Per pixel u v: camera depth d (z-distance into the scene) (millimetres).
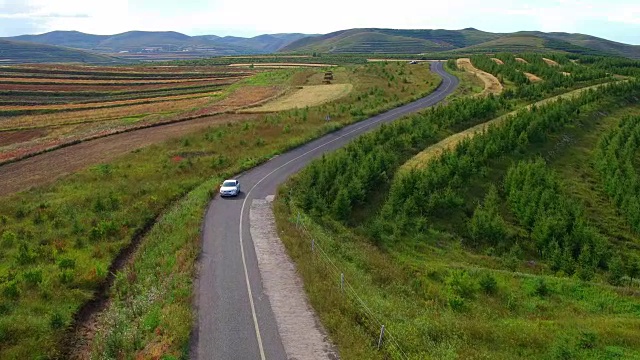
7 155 74562
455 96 103000
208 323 24672
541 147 64375
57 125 102688
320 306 25688
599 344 25250
